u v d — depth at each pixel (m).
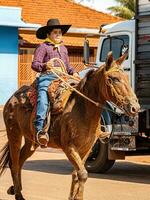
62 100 10.80
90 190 14.30
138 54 16.42
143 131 16.02
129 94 9.90
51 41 11.78
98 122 10.52
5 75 37.00
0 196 13.32
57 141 10.93
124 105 9.88
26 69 37.28
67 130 10.48
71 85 11.17
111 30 17.53
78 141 10.38
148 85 16.03
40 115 11.01
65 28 11.91
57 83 11.14
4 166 12.54
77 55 41.62
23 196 13.23
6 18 36.44
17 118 12.13
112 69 10.11
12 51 37.38
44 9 45.06
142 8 16.25
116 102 10.04
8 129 12.40
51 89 11.08
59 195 13.44
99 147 17.09
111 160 17.19
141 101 16.19
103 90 10.27
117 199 13.10
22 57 38.62
